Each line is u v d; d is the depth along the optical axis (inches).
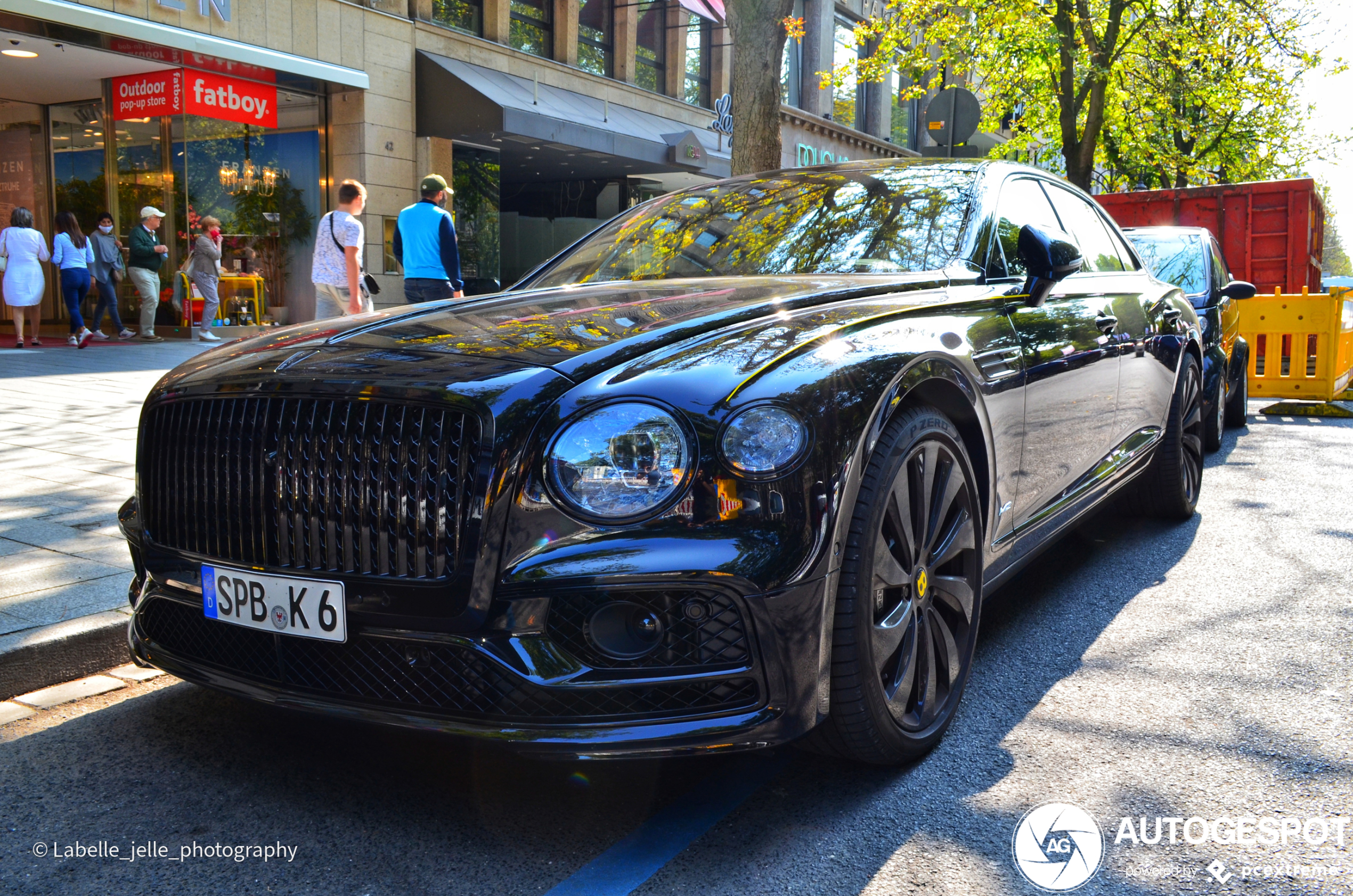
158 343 540.4
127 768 100.8
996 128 781.3
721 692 81.8
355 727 110.7
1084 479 149.3
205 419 94.3
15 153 617.6
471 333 94.0
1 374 385.4
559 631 80.1
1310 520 204.5
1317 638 136.6
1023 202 147.3
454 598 80.7
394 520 83.0
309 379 87.4
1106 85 610.5
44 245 512.1
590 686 79.4
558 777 98.6
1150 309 179.5
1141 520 207.6
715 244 136.0
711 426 80.7
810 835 87.5
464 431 80.9
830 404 85.9
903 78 1168.8
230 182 573.0
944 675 104.1
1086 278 158.7
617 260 140.0
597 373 84.0
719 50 893.2
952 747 104.3
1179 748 103.9
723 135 885.2
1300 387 406.6
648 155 734.5
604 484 79.3
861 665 88.7
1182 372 192.9
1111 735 107.1
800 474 82.0
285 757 103.2
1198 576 167.2
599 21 785.6
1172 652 132.0
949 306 111.3
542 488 79.7
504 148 692.7
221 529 93.1
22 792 96.0
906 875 81.4
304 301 613.9
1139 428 174.7
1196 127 758.5
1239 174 950.4
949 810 91.6
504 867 82.9
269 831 89.0
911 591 96.8
